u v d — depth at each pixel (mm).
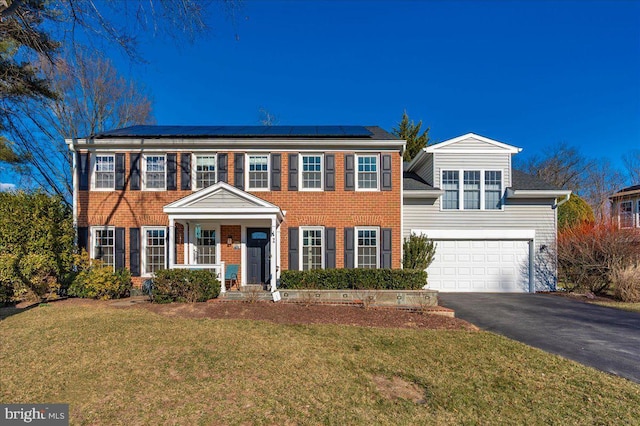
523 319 9625
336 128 16094
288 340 7012
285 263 13195
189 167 13336
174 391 4695
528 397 4832
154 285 10680
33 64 12742
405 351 6641
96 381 4953
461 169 15227
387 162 13477
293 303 10570
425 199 15109
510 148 15195
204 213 11703
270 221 12961
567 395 4895
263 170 13531
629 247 13508
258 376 5246
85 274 11594
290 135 13516
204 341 6680
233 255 13414
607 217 15617
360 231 13438
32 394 4551
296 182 13391
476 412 4414
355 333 7742
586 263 14023
